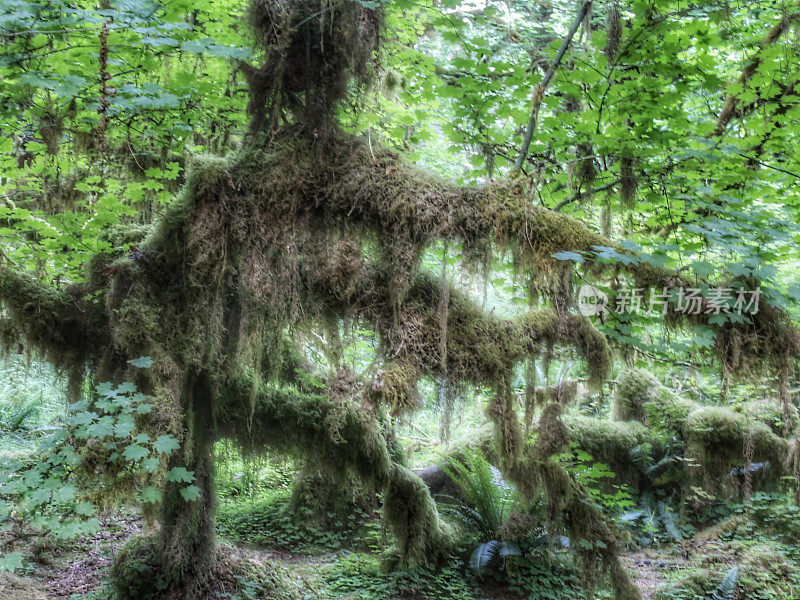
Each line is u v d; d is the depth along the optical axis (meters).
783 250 3.47
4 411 6.71
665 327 3.17
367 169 2.97
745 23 4.62
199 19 3.56
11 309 3.23
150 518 2.96
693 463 7.14
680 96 3.37
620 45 3.33
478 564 5.44
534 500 5.61
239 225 2.97
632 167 3.49
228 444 4.51
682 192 3.72
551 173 3.99
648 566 6.26
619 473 7.35
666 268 3.15
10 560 2.71
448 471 6.12
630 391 7.90
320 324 3.17
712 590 5.35
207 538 4.35
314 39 2.97
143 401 2.91
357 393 3.28
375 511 5.90
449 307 3.16
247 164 3.02
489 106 3.55
